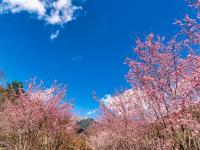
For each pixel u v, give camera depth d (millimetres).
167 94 13438
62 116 25578
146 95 14828
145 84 14297
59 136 25109
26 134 22812
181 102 12164
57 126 24781
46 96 24500
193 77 11812
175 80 13242
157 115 14195
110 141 30156
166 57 13938
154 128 17516
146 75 14359
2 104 29688
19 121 23000
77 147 33781
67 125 25719
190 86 12055
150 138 18312
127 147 23188
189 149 12648
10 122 24469
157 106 13977
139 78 14555
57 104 24844
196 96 12188
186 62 13234
